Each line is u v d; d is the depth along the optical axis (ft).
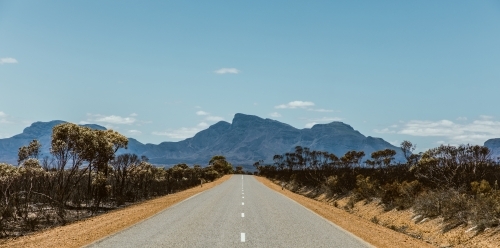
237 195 114.83
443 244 55.62
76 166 117.29
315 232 48.01
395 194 91.35
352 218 71.26
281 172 306.76
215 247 37.27
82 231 48.80
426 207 71.87
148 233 44.91
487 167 94.17
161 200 111.65
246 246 38.06
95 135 120.67
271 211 71.97
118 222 56.59
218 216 62.34
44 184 120.06
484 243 50.26
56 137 116.26
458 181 84.53
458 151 94.79
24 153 132.57
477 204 59.72
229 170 488.44
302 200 107.34
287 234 45.80
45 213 85.56
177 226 50.72
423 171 101.45
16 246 40.68
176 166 289.12
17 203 85.76
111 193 130.52
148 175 176.86
